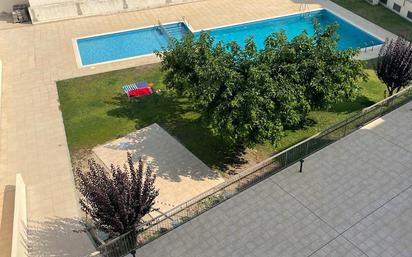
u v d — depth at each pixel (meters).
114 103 19.97
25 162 16.62
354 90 15.92
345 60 15.48
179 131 17.98
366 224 12.23
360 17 28.08
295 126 17.95
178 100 19.98
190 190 14.85
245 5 29.98
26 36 26.30
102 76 22.14
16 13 27.81
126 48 25.47
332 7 29.53
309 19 29.06
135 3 29.08
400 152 14.72
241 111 13.93
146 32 27.14
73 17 28.30
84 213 14.30
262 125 13.95
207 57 15.01
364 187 13.44
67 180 15.70
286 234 12.08
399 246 11.55
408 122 16.08
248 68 14.56
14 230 12.41
